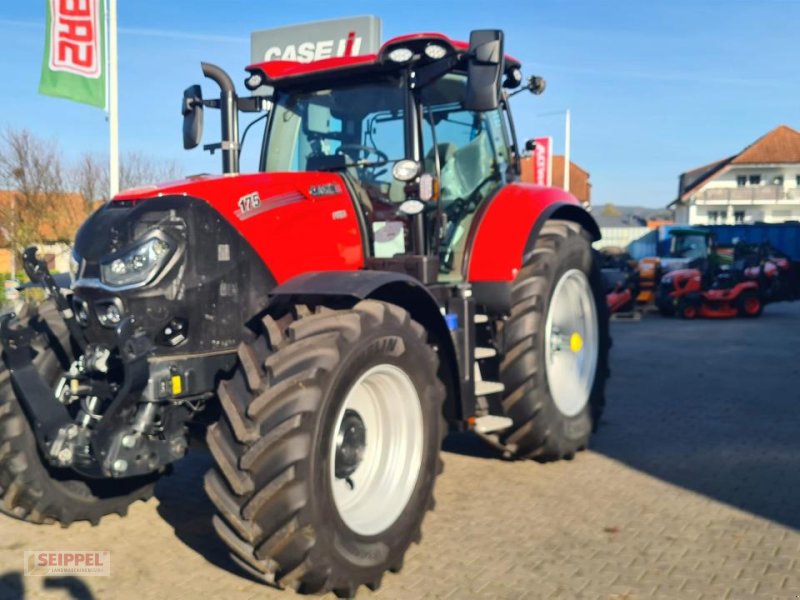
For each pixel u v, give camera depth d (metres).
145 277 3.48
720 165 56.12
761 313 16.69
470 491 4.76
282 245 3.93
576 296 5.59
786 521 4.24
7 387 3.85
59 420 3.52
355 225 4.38
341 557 3.26
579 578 3.57
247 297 3.78
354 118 4.67
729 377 8.52
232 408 3.23
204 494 4.77
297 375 3.18
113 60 9.70
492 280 4.87
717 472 5.09
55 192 19.80
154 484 4.42
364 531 3.44
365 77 4.64
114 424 3.33
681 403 7.16
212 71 4.84
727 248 18.66
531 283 4.95
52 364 3.93
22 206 19.38
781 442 5.79
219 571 3.67
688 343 11.62
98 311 3.54
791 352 10.53
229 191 3.79
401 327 3.63
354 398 3.67
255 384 3.23
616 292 15.88
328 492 3.23
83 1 9.07
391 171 4.51
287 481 3.07
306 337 3.32
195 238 3.60
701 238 18.94
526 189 5.39
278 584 3.32
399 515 3.63
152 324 3.48
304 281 3.60
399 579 3.58
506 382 4.91
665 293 16.31
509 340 4.89
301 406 3.14
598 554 3.83
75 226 20.03
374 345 3.45
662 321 15.63
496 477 5.02
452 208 4.99
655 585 3.50
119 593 3.43
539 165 19.31
